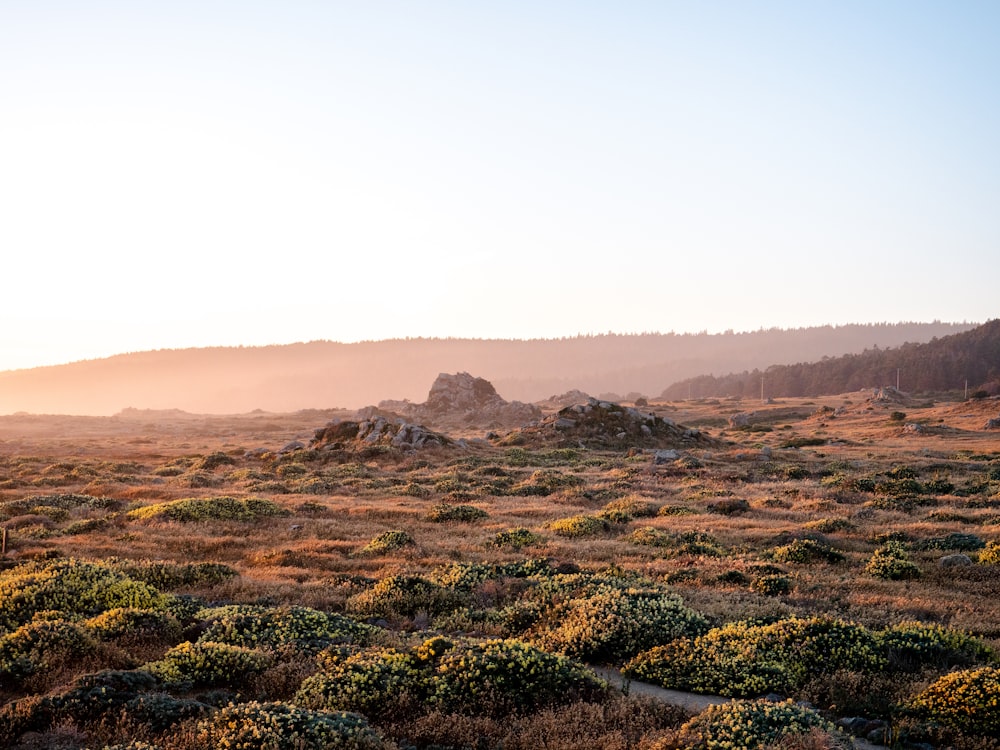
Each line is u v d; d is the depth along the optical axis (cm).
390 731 1049
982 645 1449
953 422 10656
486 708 1130
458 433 11006
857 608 1817
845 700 1198
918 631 1480
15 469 5853
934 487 4409
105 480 5028
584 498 4175
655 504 3931
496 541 2786
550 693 1181
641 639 1481
